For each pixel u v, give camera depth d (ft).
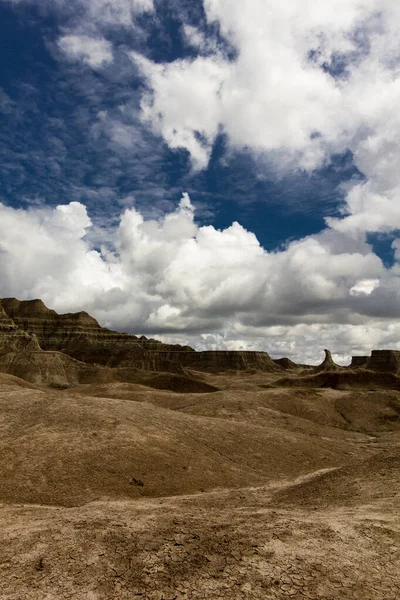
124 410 158.51
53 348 651.25
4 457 107.45
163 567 41.68
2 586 39.60
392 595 36.52
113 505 80.48
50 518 62.13
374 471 90.99
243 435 159.33
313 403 293.23
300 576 39.17
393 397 310.45
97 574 41.01
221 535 48.91
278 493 99.91
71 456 109.29
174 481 107.45
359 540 47.60
